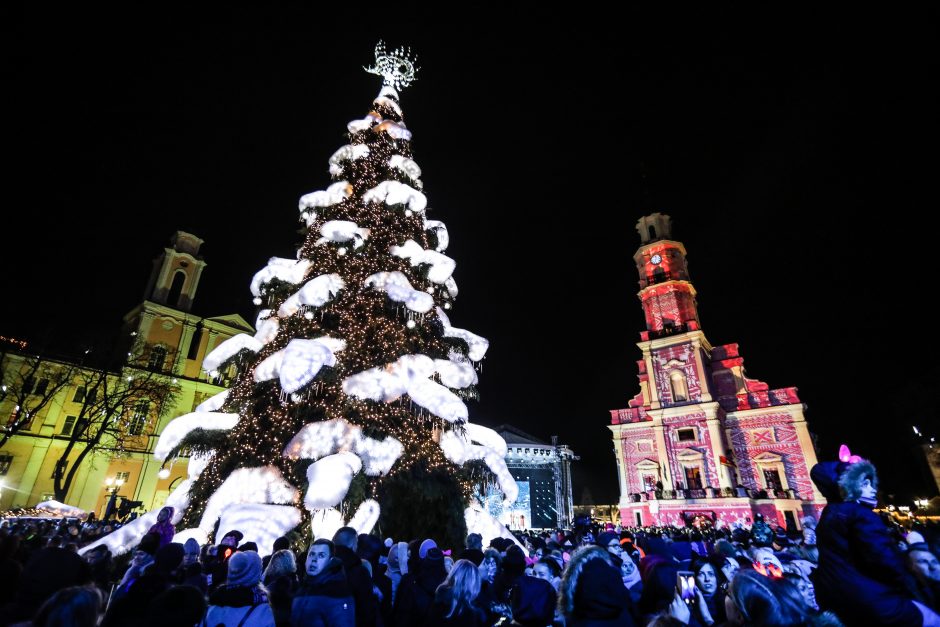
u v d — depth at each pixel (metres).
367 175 17.05
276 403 13.04
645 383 50.97
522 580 5.21
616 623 3.56
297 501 11.38
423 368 13.08
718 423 44.88
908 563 5.00
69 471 30.89
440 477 12.80
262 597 4.32
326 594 4.49
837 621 3.47
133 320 41.88
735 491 41.31
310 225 16.44
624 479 48.50
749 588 3.23
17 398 33.66
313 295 13.27
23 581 3.75
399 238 15.87
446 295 16.67
